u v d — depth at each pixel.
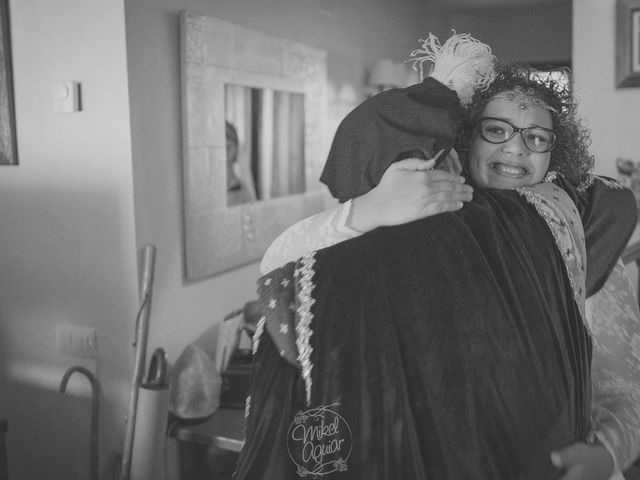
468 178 1.01
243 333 2.56
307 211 3.42
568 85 1.01
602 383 0.94
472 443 0.83
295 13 3.35
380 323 0.86
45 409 2.51
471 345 0.83
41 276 2.45
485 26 6.42
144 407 2.09
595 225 0.97
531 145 0.95
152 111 2.34
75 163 2.33
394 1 4.86
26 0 2.33
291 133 3.22
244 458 0.95
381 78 4.25
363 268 0.89
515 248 0.87
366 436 0.86
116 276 2.32
